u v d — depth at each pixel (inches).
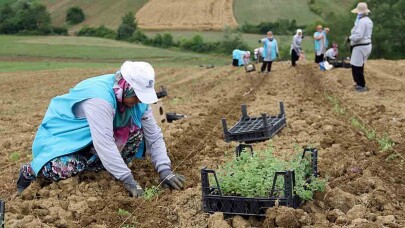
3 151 404.5
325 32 1072.8
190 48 2800.2
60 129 279.6
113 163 266.7
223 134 404.5
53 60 2258.9
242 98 625.0
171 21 3243.1
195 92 765.3
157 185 285.1
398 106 520.4
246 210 235.6
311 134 393.4
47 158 274.7
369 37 636.7
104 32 3250.5
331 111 502.3
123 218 243.1
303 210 237.3
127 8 3523.6
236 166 256.8
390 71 967.6
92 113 264.8
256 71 1077.1
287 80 826.2
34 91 903.7
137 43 2982.3
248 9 3265.3
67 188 273.3
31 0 3782.0
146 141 291.4
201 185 258.8
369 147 348.2
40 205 255.4
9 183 312.2
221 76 1043.3
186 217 241.3
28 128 509.7
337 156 325.7
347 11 2635.3
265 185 236.8
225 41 2763.3
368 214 233.1
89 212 249.3
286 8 3253.0
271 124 384.2
